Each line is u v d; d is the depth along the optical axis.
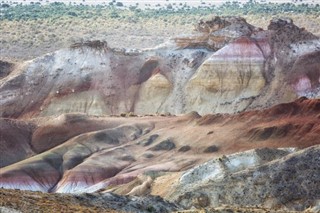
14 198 126.06
